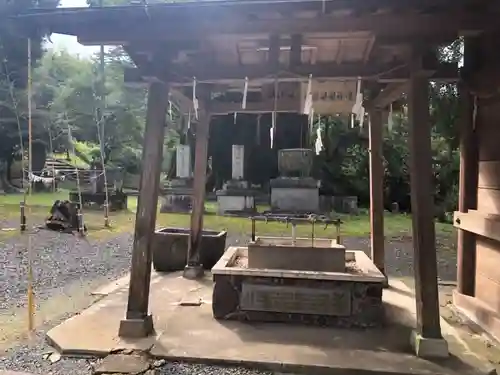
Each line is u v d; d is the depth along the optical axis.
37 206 13.43
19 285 5.43
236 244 8.55
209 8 2.83
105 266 6.64
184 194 13.81
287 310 3.71
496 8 2.76
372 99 4.73
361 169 15.86
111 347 3.13
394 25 2.91
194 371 2.86
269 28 3.04
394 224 12.72
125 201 14.73
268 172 17.38
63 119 17.22
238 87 5.16
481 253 4.09
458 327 3.80
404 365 2.91
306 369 2.88
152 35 3.17
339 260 3.83
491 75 3.57
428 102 3.12
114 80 17.42
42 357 3.06
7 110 16.59
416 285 3.15
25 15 3.04
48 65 17.81
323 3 2.72
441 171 13.11
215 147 17.81
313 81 4.10
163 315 3.88
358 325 3.63
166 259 5.82
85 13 2.99
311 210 13.30
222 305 3.80
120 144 18.70
